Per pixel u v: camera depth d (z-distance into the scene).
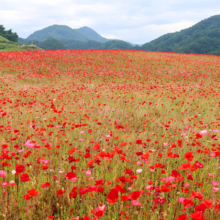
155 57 29.39
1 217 2.35
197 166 2.51
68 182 2.94
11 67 18.77
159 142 4.57
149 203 2.52
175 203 2.51
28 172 3.07
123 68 21.78
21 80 15.13
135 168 3.33
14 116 6.08
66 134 4.75
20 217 2.39
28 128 5.11
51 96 9.58
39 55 24.92
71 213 2.43
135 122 6.30
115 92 10.91
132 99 9.11
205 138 4.79
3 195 2.63
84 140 4.58
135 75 18.28
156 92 11.02
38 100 8.97
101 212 1.78
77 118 6.29
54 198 2.81
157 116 7.18
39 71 18.86
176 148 4.16
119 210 2.47
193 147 4.09
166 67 23.06
